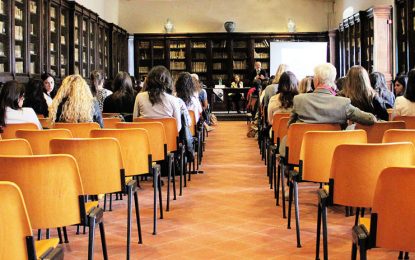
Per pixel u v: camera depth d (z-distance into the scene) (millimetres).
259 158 8625
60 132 4152
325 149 3613
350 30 15656
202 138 9109
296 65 18203
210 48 18922
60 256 2180
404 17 11211
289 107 6258
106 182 3305
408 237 2221
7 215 1886
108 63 16359
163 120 5238
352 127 4480
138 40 19109
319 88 4352
